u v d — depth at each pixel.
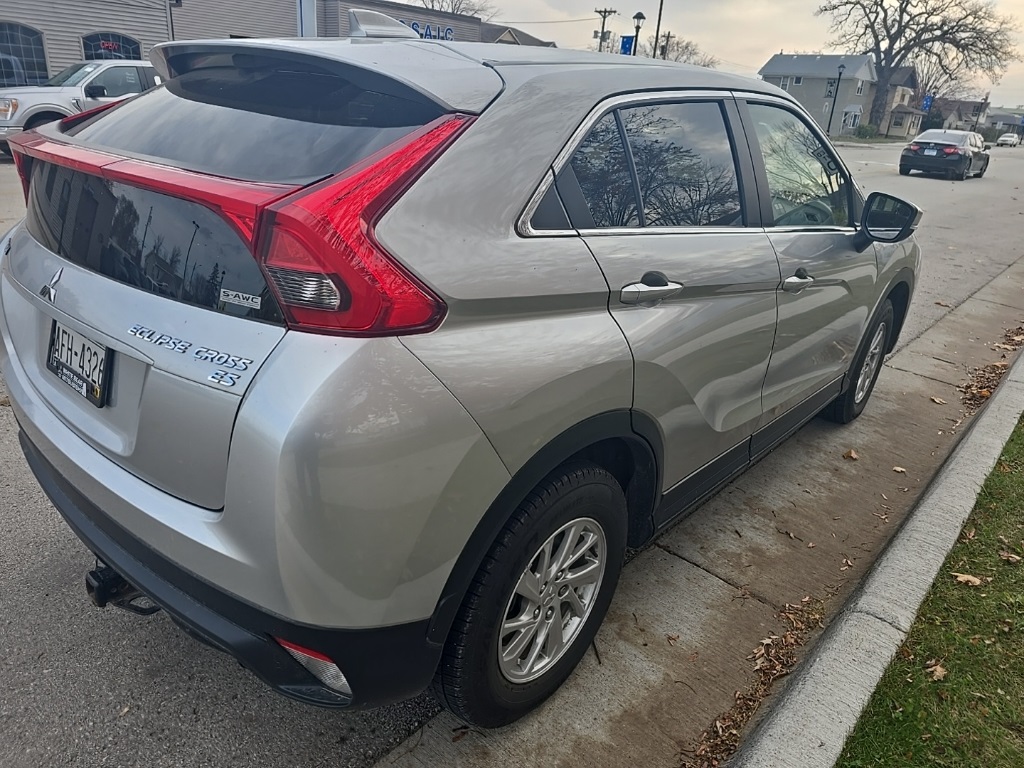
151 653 2.47
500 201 1.83
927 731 2.16
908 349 6.20
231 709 2.28
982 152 25.52
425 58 2.07
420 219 1.66
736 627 2.77
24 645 2.46
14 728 2.16
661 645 2.65
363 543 1.57
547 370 1.85
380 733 2.23
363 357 1.54
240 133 1.93
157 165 1.81
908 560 2.89
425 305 1.62
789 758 2.02
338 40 2.31
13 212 8.33
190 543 1.65
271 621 1.63
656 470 2.46
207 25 25.77
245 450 1.53
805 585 3.05
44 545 2.95
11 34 22.23
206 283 1.66
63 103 13.03
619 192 2.20
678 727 2.30
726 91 2.78
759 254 2.73
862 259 3.66
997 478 3.63
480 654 1.94
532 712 2.32
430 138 1.75
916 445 4.43
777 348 3.01
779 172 3.03
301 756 2.13
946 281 8.68
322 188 1.58
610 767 2.15
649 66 2.51
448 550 1.73
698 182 2.54
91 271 1.94
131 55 24.41
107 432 1.89
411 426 1.58
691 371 2.43
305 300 1.53
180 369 1.64
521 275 1.82
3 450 3.62
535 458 1.87
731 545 3.30
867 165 27.78
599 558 2.32
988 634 2.57
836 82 67.75
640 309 2.19
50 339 2.13
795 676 2.42
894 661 2.41
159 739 2.16
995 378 5.57
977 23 64.69
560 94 2.06
